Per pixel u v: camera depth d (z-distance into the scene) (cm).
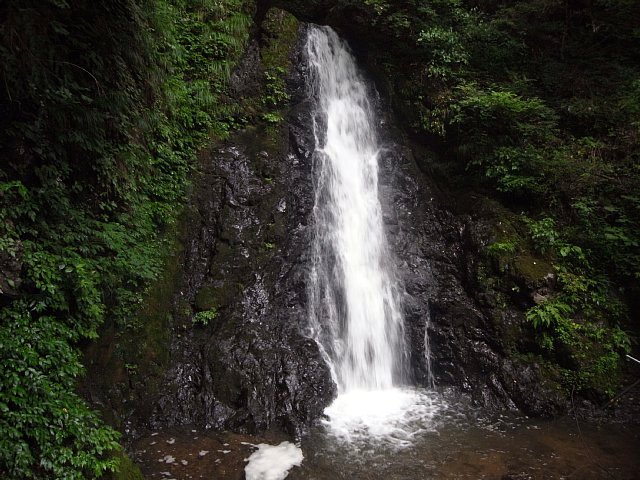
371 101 1241
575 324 833
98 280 613
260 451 655
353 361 914
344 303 965
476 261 952
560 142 1020
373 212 1080
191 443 673
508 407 803
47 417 480
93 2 657
